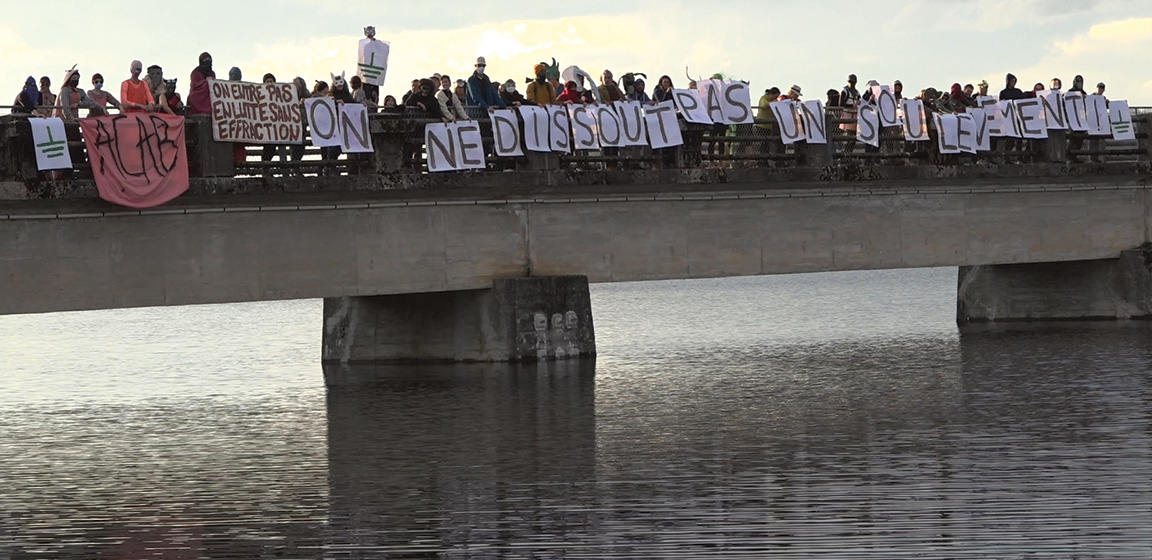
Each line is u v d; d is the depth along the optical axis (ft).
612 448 75.41
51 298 94.48
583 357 114.21
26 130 90.02
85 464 75.20
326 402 95.76
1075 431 76.02
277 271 102.42
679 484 66.13
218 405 97.35
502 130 107.76
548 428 82.07
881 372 105.09
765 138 117.60
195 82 97.76
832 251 123.44
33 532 60.18
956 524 57.41
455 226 109.40
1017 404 85.92
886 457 70.79
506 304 110.73
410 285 107.76
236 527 60.34
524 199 111.75
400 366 115.96
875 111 122.31
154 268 97.86
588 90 114.32
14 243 93.25
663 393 95.55
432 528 59.31
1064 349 114.42
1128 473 65.26
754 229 120.26
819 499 62.34
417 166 107.86
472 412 88.63
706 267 118.52
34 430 88.07
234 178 97.66
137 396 105.40
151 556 56.13
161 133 94.79
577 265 114.11
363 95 104.01
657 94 115.44
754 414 85.56
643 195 115.75
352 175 102.12
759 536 56.70
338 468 72.08
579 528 58.75
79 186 91.97
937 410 84.84
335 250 104.63
